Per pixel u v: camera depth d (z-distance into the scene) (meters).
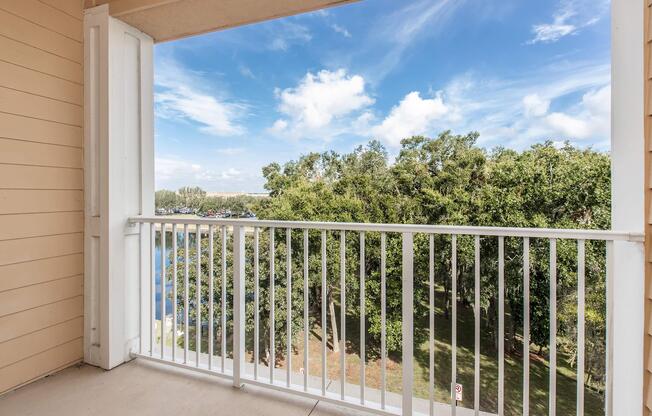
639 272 1.28
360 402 1.65
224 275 1.99
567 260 3.90
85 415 1.65
